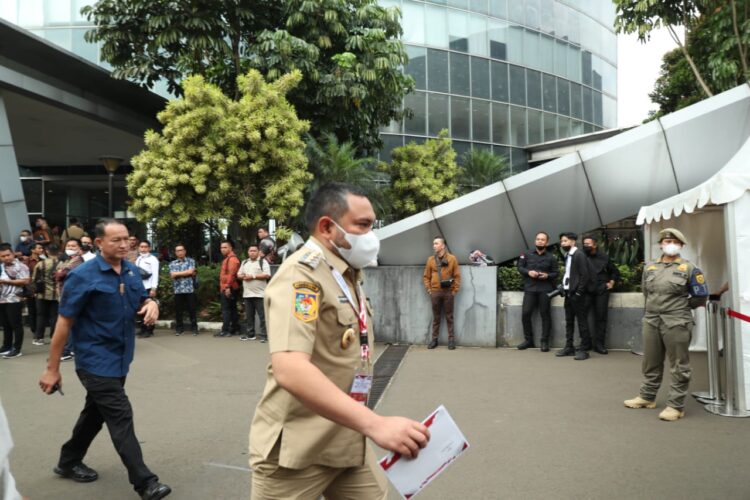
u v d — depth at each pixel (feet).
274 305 5.68
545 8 78.18
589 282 27.55
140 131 54.90
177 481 12.71
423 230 32.81
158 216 41.45
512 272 31.89
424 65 67.72
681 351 17.07
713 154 31.45
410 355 28.27
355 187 6.47
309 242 6.41
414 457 5.25
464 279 30.91
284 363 5.31
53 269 31.17
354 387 6.12
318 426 5.90
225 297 34.60
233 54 45.68
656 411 17.92
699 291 16.92
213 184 39.88
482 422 16.84
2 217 38.63
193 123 38.47
